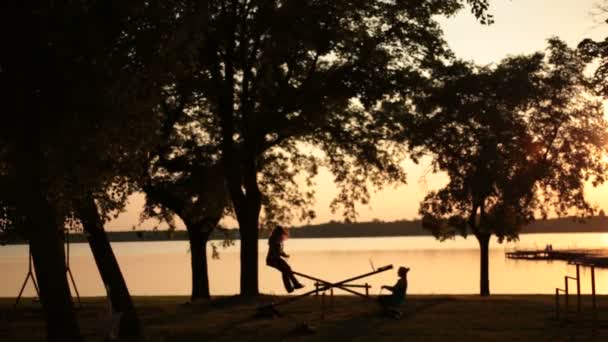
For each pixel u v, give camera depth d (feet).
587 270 327.67
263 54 99.86
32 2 54.60
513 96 124.16
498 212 129.70
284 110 101.60
